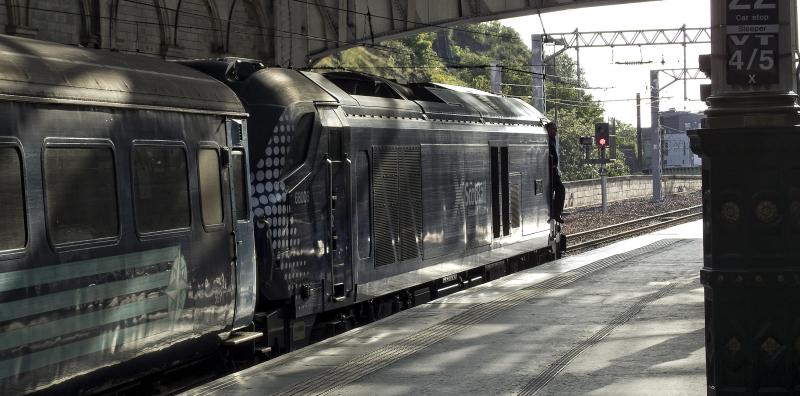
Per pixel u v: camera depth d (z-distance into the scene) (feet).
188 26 119.34
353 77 61.72
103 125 35.76
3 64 31.42
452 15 146.92
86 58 36.35
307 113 51.49
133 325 37.06
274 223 49.03
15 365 30.96
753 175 25.89
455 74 417.28
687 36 187.52
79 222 34.17
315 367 39.86
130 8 109.29
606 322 48.47
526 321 49.83
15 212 31.17
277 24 134.31
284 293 49.44
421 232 63.93
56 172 33.14
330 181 53.01
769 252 26.00
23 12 94.89
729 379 26.48
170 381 42.70
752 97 26.12
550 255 92.48
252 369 39.73
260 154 49.32
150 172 38.40
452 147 69.10
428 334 47.01
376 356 41.88
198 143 41.86
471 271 75.15
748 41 26.13
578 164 355.77
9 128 31.17
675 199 251.39
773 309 26.09
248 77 50.75
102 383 35.78
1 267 30.40
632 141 559.38
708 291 26.94
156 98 38.83
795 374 26.27
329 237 53.11
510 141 80.69
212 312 42.57
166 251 39.11
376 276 58.23
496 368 38.60
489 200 75.82
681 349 40.70
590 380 35.73
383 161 59.06
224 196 43.73
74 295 33.73
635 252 87.35
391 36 153.17
